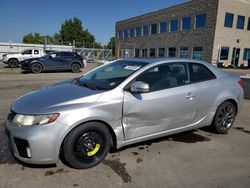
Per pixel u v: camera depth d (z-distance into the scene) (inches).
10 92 331.6
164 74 148.4
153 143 157.2
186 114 154.6
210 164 131.3
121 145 132.5
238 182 114.4
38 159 111.4
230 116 181.0
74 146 117.9
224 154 144.3
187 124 157.5
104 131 125.7
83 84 147.7
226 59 1118.4
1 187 105.4
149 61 151.7
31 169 120.4
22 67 631.8
